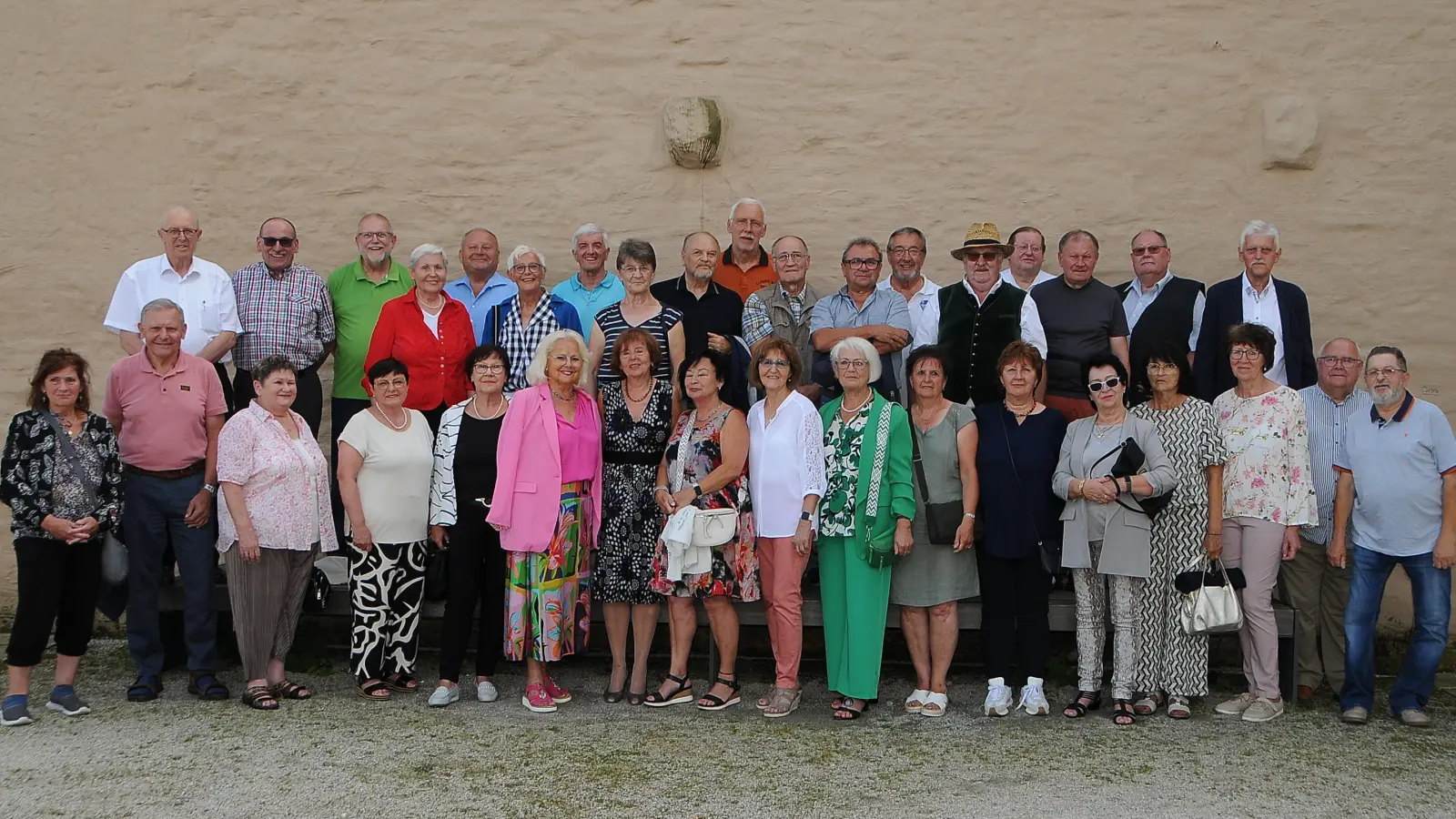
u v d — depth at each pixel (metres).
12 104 7.12
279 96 7.09
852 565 5.29
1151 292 6.29
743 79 6.98
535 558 5.29
